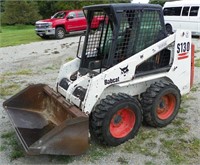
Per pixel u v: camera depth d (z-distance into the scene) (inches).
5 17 1154.7
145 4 158.1
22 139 143.0
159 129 173.5
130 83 158.2
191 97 227.8
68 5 1119.6
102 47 171.0
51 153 126.1
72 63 181.6
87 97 143.6
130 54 160.1
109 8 147.5
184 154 147.1
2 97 237.5
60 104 152.9
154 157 144.6
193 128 175.2
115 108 144.9
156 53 167.3
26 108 173.0
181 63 180.9
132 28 155.9
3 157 145.9
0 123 185.3
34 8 1186.0
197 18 540.1
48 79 293.3
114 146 153.6
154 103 164.9
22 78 301.0
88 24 172.1
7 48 524.7
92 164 139.0
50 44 550.9
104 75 146.2
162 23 169.3
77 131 129.6
